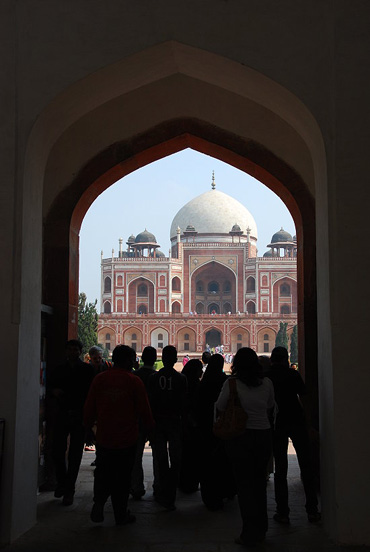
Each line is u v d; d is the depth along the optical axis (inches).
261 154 219.6
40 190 155.8
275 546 135.3
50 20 144.6
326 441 142.0
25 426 143.0
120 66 148.4
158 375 172.4
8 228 139.1
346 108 138.0
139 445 182.2
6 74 142.9
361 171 136.6
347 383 133.0
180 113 221.6
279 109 159.9
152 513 166.1
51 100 142.9
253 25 144.5
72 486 173.2
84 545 136.3
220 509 169.8
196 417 175.9
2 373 136.5
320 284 150.1
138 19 145.2
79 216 226.8
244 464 134.7
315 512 156.2
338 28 139.0
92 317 1328.7
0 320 137.6
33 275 149.2
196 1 145.8
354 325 134.0
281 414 158.9
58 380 176.2
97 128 218.8
